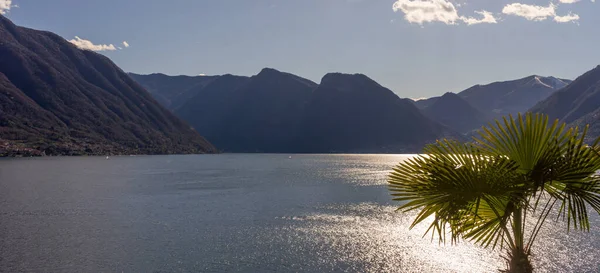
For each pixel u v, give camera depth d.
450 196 5.78
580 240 36.19
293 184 97.69
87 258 33.28
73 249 35.94
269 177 120.06
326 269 30.59
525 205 5.76
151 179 111.25
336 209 57.56
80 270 30.30
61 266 31.19
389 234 41.03
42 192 79.38
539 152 5.65
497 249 34.69
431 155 6.21
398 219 49.41
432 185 5.83
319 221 48.38
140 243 38.19
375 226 45.09
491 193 5.69
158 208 59.56
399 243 37.47
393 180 6.30
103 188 87.69
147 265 31.55
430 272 30.03
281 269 30.58
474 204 6.29
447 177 5.65
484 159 5.85
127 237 40.62
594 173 5.71
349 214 53.22
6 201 66.38
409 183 6.16
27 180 104.06
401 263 31.91
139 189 86.31
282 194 77.00
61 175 120.94
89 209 58.53
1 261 32.19
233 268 30.84
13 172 128.62
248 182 103.25
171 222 48.56
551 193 5.93
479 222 6.54
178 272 29.94
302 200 67.94
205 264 31.80
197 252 35.03
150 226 46.19
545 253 32.88
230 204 63.66
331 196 73.31
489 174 5.56
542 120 5.63
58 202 65.62
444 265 31.47
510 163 5.59
